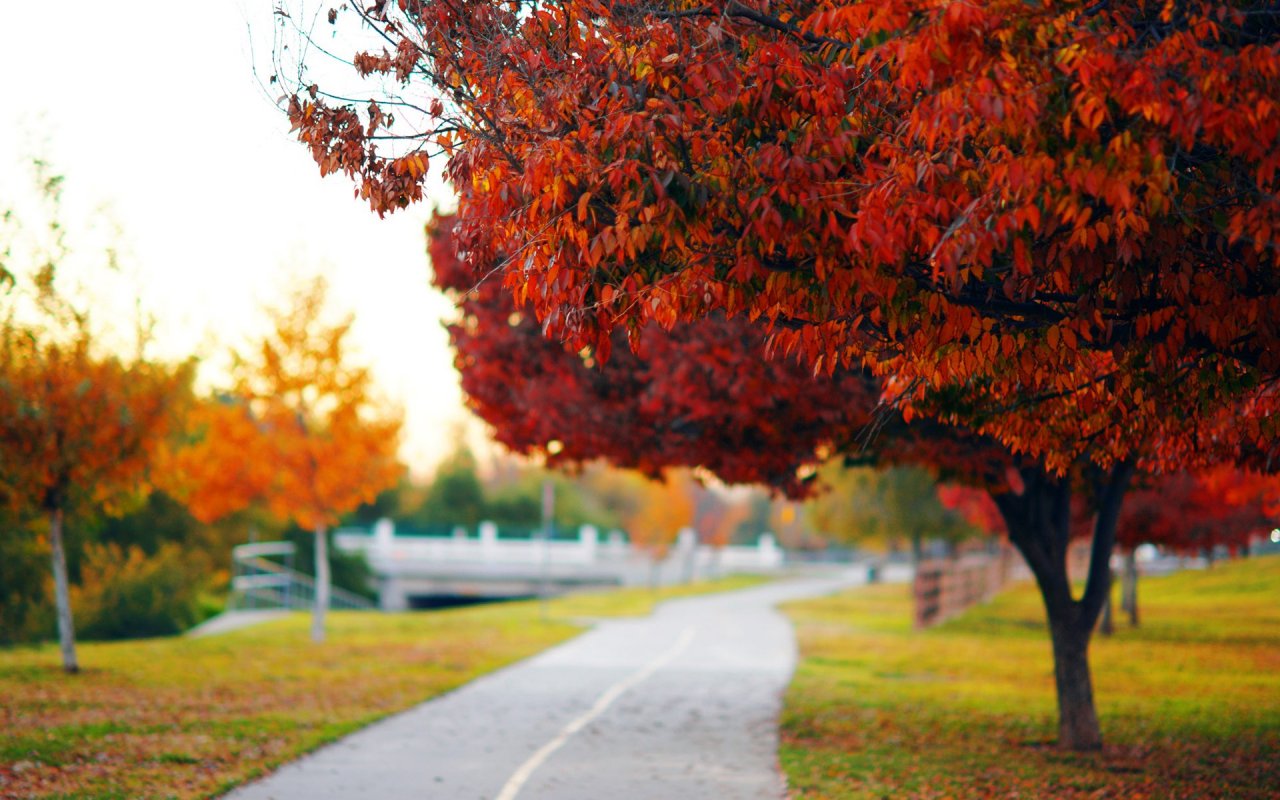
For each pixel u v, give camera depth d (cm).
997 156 569
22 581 2736
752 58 632
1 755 1115
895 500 4262
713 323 1243
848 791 1055
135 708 1492
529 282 646
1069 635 1359
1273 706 1706
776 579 7444
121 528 3769
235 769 1099
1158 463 988
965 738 1421
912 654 2606
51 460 1845
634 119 595
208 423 2702
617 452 1570
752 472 1490
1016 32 529
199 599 3688
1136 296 620
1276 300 586
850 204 611
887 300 618
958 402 859
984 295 668
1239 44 546
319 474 2675
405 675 2008
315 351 2617
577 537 8706
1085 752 1319
